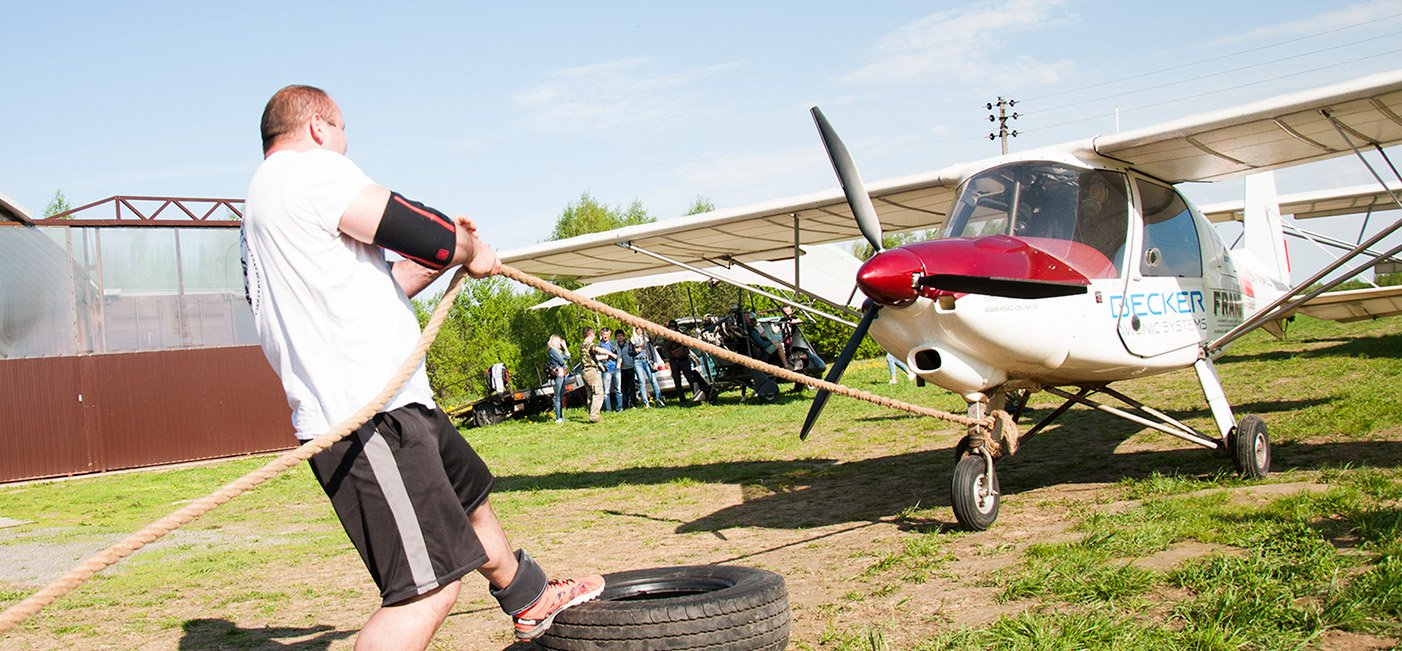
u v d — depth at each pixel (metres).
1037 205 5.77
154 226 16.02
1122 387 13.72
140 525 8.80
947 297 5.02
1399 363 12.46
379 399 2.25
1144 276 6.15
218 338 16.34
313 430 2.33
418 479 2.34
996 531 5.10
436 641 3.80
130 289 15.89
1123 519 4.79
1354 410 8.33
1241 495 5.27
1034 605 3.50
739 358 3.27
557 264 10.47
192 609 4.86
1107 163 6.43
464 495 2.64
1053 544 4.46
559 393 18.06
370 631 2.34
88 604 5.12
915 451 9.23
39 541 8.02
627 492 8.44
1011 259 5.09
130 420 15.72
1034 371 5.62
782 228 8.96
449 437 2.56
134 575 5.99
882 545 5.01
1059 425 10.23
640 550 5.70
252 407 16.44
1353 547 3.67
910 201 8.09
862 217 5.72
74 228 15.60
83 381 15.52
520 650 3.58
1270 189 11.47
